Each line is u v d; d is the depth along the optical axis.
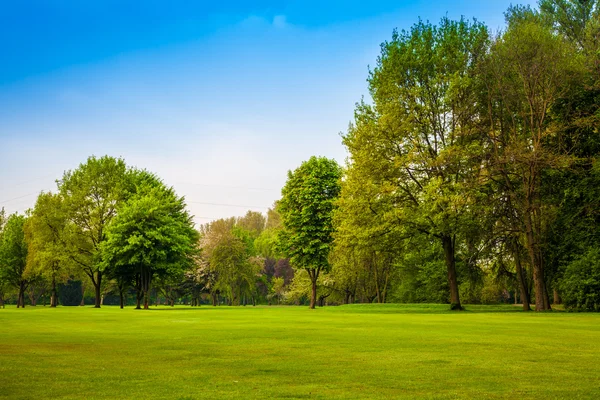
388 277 69.44
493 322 24.34
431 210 36.97
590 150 39.75
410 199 42.25
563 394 7.74
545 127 39.56
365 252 43.19
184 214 73.00
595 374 9.54
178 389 8.18
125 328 21.31
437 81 40.34
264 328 21.05
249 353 12.62
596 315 30.77
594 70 37.16
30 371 9.89
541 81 37.31
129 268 61.91
